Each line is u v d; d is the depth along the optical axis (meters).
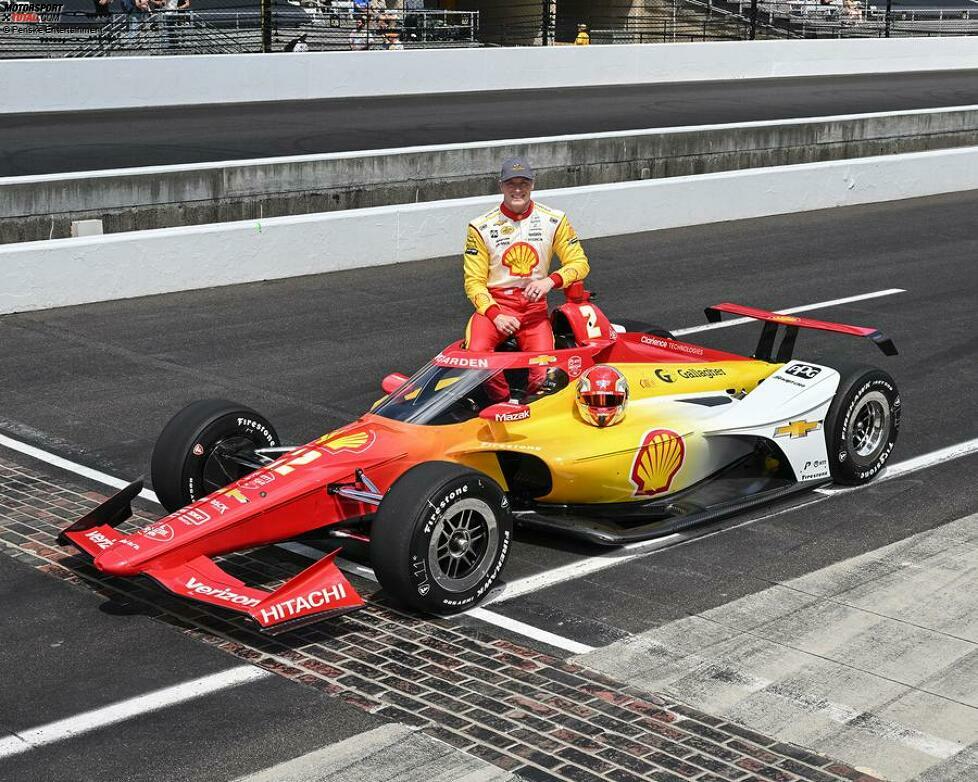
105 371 10.55
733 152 20.64
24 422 9.22
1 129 20.53
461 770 4.66
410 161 17.42
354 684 5.35
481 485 6.00
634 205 17.08
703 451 7.31
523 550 6.83
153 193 15.29
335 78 26.38
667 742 4.85
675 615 5.99
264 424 7.09
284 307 12.88
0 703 5.23
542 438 6.82
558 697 5.20
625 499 7.07
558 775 4.62
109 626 5.96
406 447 6.49
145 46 26.05
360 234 14.82
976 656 5.54
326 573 5.74
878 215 18.59
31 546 6.96
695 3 40.06
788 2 39.91
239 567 6.68
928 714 5.06
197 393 9.91
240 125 21.77
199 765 4.74
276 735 4.94
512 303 7.64
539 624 5.91
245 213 16.12
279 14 27.30
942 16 43.47
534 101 26.86
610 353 7.34
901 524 7.12
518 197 7.54
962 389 9.86
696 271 14.69
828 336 11.67
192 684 5.38
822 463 7.59
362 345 11.38
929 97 28.92
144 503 7.59
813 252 15.84
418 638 5.79
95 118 22.09
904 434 8.77
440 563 6.08
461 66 28.42
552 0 31.62
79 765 4.76
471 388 6.75
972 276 14.32
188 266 13.61
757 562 6.61
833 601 6.11
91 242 12.89
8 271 12.41
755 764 4.70
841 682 5.32
